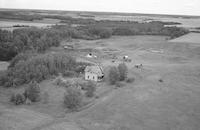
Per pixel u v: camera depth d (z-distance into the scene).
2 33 135.12
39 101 63.94
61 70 90.69
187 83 79.38
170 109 59.44
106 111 58.12
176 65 103.69
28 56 97.38
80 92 64.56
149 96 67.56
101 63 105.94
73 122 52.66
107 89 73.56
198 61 113.62
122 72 81.31
